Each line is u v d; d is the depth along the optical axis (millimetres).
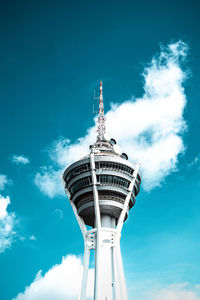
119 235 105375
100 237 103125
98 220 106438
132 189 117188
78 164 118188
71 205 117938
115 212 112750
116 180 115125
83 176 115438
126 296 92250
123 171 117562
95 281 95500
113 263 100250
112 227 111812
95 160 117125
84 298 93125
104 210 111438
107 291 93938
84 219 117125
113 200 111688
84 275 97875
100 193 113812
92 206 110500
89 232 106562
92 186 113312
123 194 114812
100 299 91688
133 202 120062
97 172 115250
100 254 99812
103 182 114000
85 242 105438
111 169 116312
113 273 98750
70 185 119812
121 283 94062
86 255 102125
